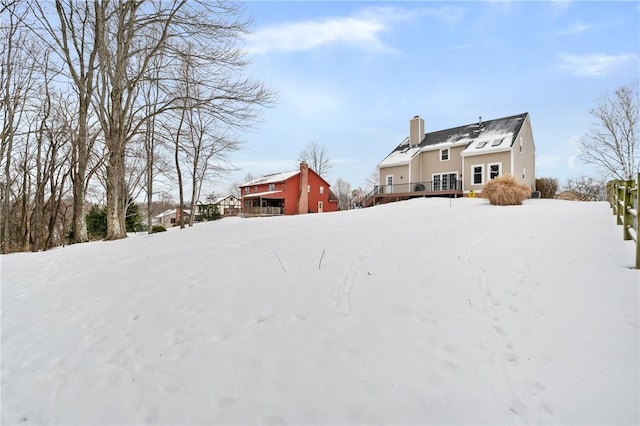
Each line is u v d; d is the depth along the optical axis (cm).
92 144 1381
